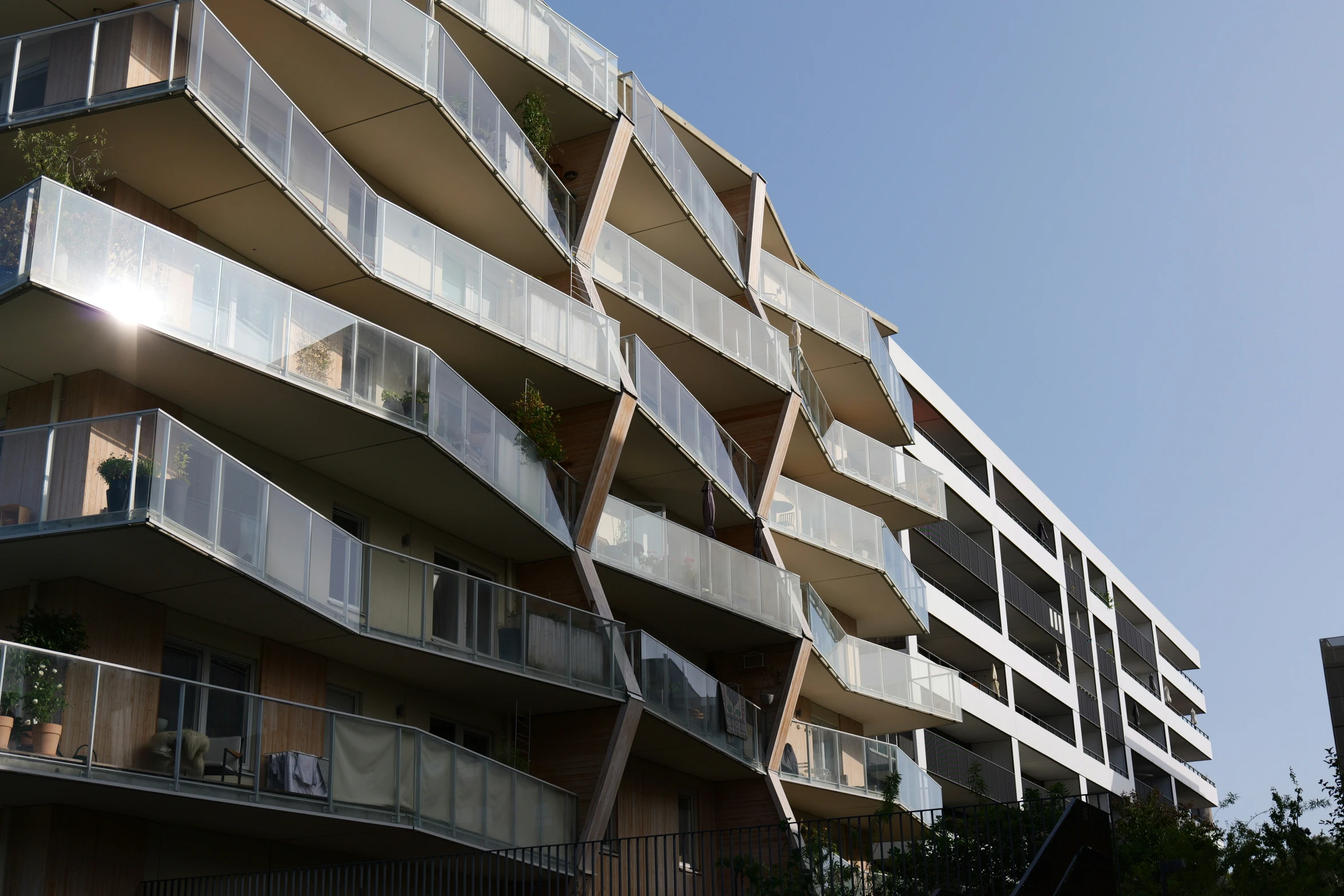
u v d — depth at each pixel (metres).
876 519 35.47
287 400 18.72
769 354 31.95
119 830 16.66
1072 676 59.72
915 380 52.12
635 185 30.05
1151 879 21.17
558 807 22.14
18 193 15.73
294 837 18.55
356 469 20.98
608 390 25.14
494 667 21.27
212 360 17.41
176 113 17.28
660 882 25.70
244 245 20.09
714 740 26.44
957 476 53.19
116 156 18.03
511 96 27.06
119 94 17.11
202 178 18.55
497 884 20.39
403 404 19.81
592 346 25.08
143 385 18.06
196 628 18.39
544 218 25.55
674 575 26.59
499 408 25.38
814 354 37.03
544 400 25.34
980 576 52.00
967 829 15.84
